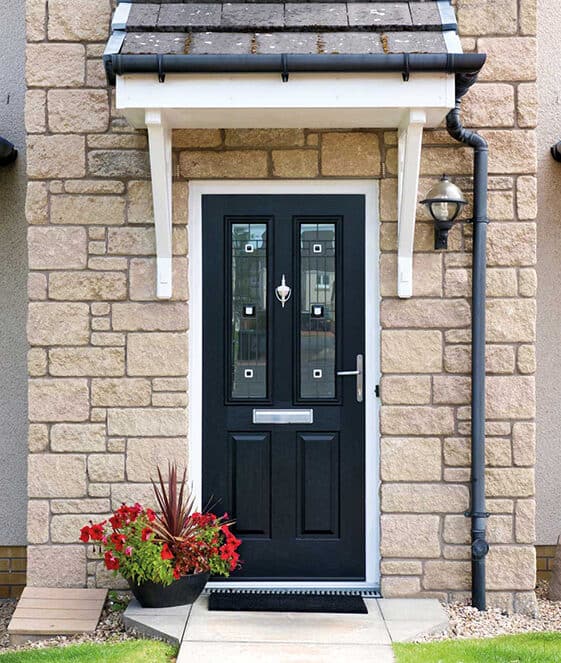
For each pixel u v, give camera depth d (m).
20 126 5.50
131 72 4.09
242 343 4.91
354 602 4.61
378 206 4.82
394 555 4.74
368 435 4.88
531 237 4.75
